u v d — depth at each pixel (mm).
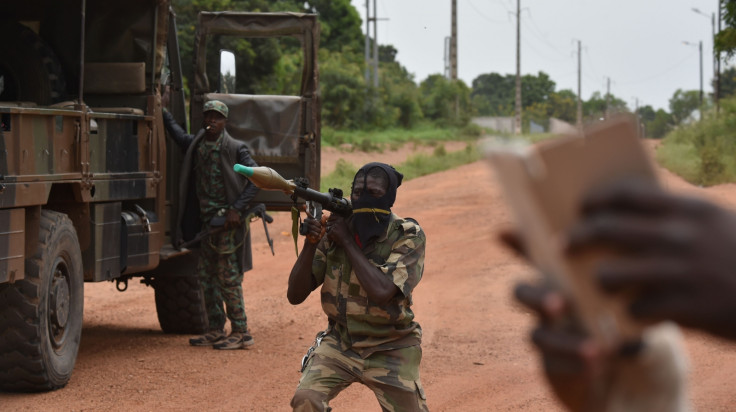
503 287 12594
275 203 9758
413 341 4625
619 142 632
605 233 586
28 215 6840
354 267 4410
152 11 9164
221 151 8820
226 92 10180
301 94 9969
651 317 594
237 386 7469
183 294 9844
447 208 24312
